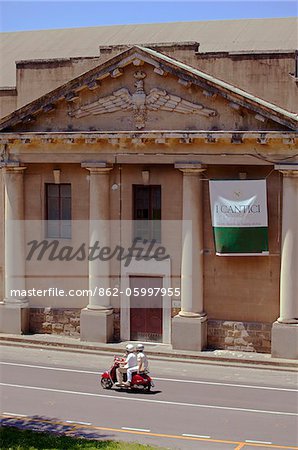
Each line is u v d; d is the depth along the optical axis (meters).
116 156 38.66
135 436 26.92
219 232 37.59
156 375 35.56
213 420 28.95
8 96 41.38
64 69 40.38
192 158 37.53
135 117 37.91
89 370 36.47
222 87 36.03
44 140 38.97
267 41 43.78
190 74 36.50
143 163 38.59
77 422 28.55
